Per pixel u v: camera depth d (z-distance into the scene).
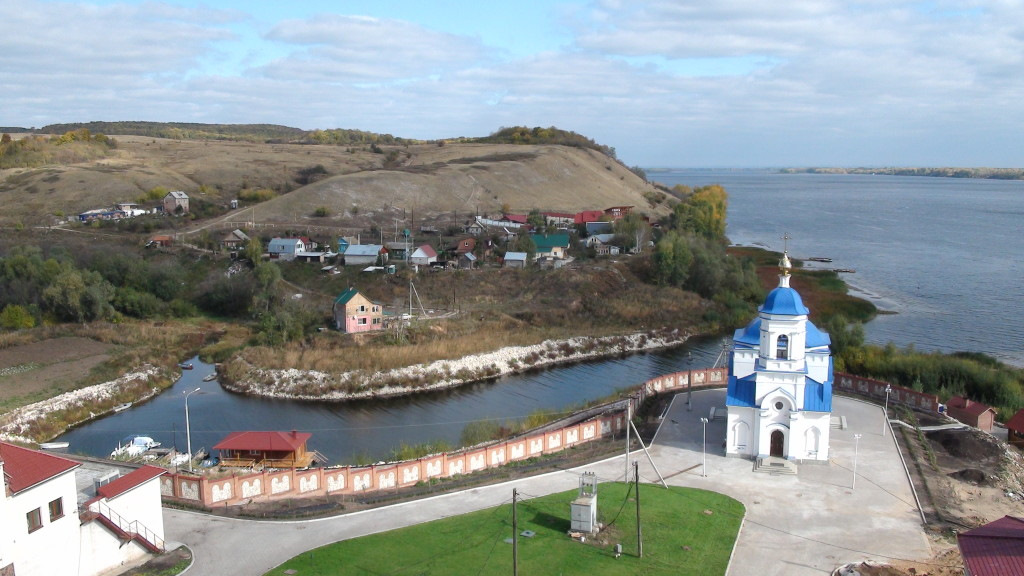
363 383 96.19
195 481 53.41
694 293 145.50
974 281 172.00
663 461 63.44
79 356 101.81
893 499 56.06
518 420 84.12
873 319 136.25
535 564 44.91
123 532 43.78
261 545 47.31
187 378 102.31
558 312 129.88
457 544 47.38
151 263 147.88
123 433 80.62
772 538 49.78
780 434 63.28
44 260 141.25
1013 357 111.31
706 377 87.25
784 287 62.53
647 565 45.22
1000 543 38.66
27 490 38.34
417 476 58.97
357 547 46.78
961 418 76.12
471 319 122.69
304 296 135.12
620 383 101.69
